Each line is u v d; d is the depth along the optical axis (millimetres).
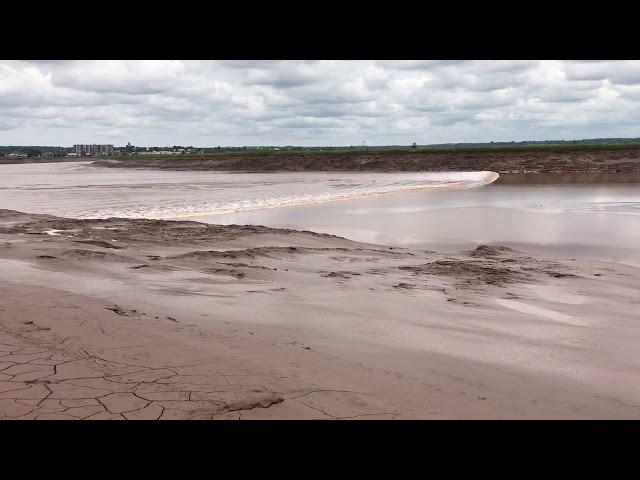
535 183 40562
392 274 10766
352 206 25984
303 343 6148
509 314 7832
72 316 6125
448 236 17031
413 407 4219
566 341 6613
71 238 13820
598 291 9516
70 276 9453
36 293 7242
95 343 5250
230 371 4707
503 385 5043
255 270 10555
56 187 39719
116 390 4180
